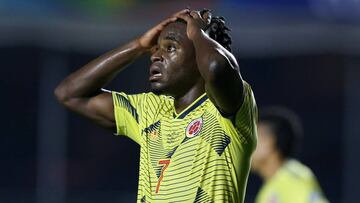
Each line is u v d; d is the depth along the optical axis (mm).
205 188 14742
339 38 46969
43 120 50094
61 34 47844
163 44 15344
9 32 47281
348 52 49344
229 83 14305
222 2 45875
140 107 16281
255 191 50781
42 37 47875
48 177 49656
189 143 15000
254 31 46719
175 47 15242
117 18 46938
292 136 25484
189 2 45719
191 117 15242
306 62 52594
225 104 14469
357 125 50594
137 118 16266
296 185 24828
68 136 52719
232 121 14703
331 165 53156
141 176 15594
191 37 14938
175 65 15195
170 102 15836
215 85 14289
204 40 14742
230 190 14789
